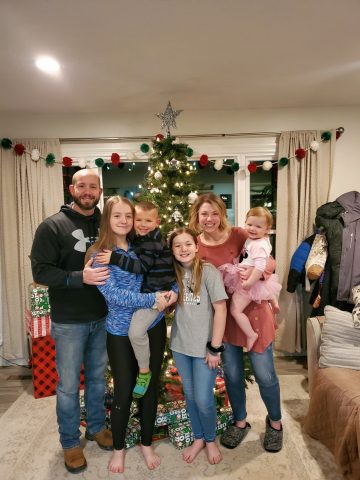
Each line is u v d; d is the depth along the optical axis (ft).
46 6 5.03
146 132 10.20
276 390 5.98
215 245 6.01
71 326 5.70
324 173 10.16
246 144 10.39
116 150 10.30
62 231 5.68
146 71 7.43
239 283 5.69
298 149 9.91
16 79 7.62
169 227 7.85
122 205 5.21
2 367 10.27
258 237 5.84
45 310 8.38
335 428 5.73
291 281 9.71
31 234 9.95
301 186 10.05
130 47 6.37
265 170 10.19
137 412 6.66
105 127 10.17
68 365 5.73
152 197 8.02
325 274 9.29
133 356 5.47
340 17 5.58
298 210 10.19
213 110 10.21
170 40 6.16
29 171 9.82
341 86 8.61
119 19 5.45
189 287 5.52
